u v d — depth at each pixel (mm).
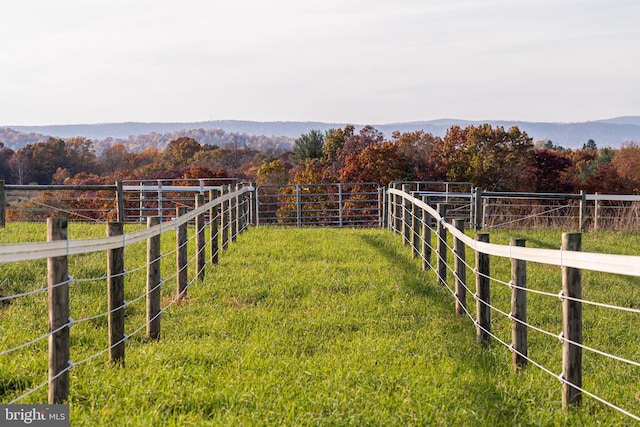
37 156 94062
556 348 8344
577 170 69312
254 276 12203
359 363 7246
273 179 73125
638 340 9164
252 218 24406
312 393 6133
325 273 12508
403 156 59719
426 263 13156
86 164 96312
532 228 21750
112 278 6828
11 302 10000
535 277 13023
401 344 8203
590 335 9320
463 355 7715
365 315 9703
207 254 14492
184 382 6293
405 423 5566
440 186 60406
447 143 62562
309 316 9531
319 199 53594
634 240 19094
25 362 6727
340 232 19406
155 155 100500
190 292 10859
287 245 16172
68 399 5645
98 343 7930
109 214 39094
